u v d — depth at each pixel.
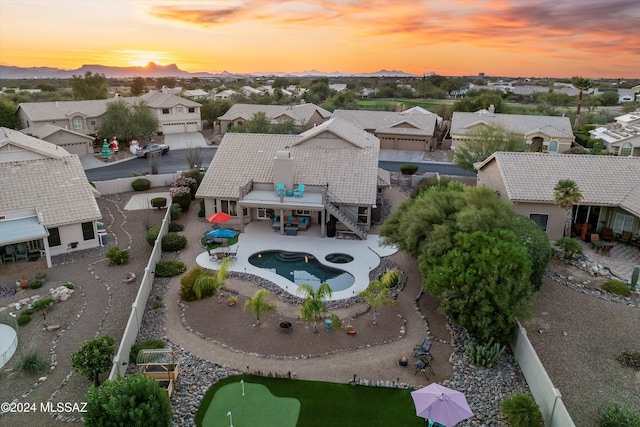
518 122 75.44
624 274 31.77
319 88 163.38
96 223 38.34
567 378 22.31
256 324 27.28
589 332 25.92
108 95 129.00
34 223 35.47
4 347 24.47
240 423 19.67
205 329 26.84
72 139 71.56
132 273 33.19
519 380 22.52
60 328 26.66
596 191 36.12
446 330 26.88
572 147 72.19
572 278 31.72
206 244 38.28
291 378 22.59
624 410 19.30
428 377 22.73
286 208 39.53
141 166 65.31
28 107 79.69
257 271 34.12
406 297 30.72
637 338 25.41
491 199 29.25
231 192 42.59
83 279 32.75
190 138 86.94
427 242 28.25
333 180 42.97
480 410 20.53
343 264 35.31
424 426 19.59
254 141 48.28
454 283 24.34
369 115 85.00
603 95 142.62
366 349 25.02
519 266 24.14
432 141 79.94
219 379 22.52
